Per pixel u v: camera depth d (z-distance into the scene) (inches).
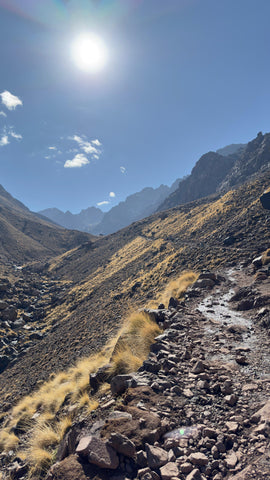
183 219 3718.0
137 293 1683.1
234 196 2596.0
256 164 7091.5
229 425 140.3
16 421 344.2
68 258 5920.3
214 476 108.6
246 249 1130.7
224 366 217.5
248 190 2470.5
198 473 110.1
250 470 106.0
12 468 209.3
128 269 2790.4
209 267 1107.9
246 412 150.7
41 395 402.0
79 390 286.7
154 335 323.6
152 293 1446.9
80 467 129.1
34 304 2974.9
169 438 137.0
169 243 2682.1
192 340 288.2
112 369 268.7
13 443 266.1
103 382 262.8
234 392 175.3
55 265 5649.6
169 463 119.4
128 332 331.6
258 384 180.2
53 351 1275.8
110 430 150.3
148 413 157.9
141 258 2893.7
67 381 371.9
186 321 345.4
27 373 1109.1
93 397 239.6
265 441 121.5
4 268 4623.5
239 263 758.5
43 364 1120.8
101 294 2354.8
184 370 217.0
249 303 374.3
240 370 207.8
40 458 199.2
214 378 198.7
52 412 309.4
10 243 6845.5
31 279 4259.4
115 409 181.6
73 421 215.3
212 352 251.8
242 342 268.5
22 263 5920.3
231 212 2247.8
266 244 1061.8
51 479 128.1
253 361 220.4
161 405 168.2
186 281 623.8
